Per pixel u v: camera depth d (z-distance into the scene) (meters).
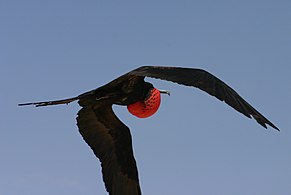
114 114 13.22
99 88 11.54
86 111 13.14
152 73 9.07
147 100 11.72
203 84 8.37
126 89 11.62
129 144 13.46
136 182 13.52
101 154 13.50
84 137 13.39
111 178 13.55
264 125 7.61
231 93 8.12
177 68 8.93
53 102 11.66
